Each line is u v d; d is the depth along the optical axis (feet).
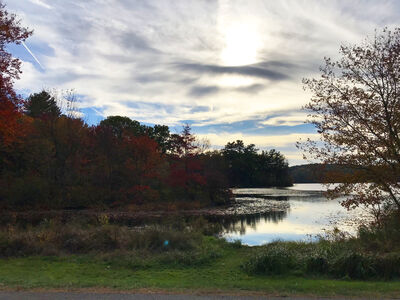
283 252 31.24
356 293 21.35
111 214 113.80
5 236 39.06
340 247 34.17
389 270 27.50
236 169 383.45
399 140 43.04
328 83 46.47
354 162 45.03
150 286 23.04
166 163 169.99
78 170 150.10
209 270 30.42
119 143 158.40
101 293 20.81
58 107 152.76
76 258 34.94
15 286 22.52
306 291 21.95
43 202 128.26
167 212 119.75
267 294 21.08
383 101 43.83
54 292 20.99
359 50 43.78
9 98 69.36
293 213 106.73
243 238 60.34
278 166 412.36
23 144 132.36
